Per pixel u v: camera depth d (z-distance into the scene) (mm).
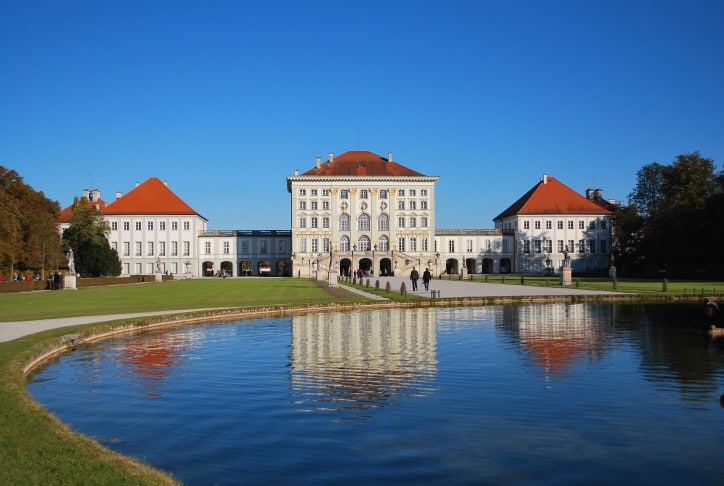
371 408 18547
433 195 149375
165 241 148375
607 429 16531
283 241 153125
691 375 22984
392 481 13195
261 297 59781
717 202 102812
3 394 17938
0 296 64062
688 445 15328
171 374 23422
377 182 148375
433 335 33781
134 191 152250
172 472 13672
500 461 14281
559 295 58625
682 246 109000
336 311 48656
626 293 63375
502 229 158000
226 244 151875
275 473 13609
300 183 147625
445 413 17969
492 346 29750
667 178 126125
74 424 17094
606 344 30359
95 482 11570
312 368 24406
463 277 114562
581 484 13086
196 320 40719
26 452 13094
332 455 14664
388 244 148625
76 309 45094
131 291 74625
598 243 154875
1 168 97875
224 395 20156
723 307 36312
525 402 19156
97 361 26109
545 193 158250
